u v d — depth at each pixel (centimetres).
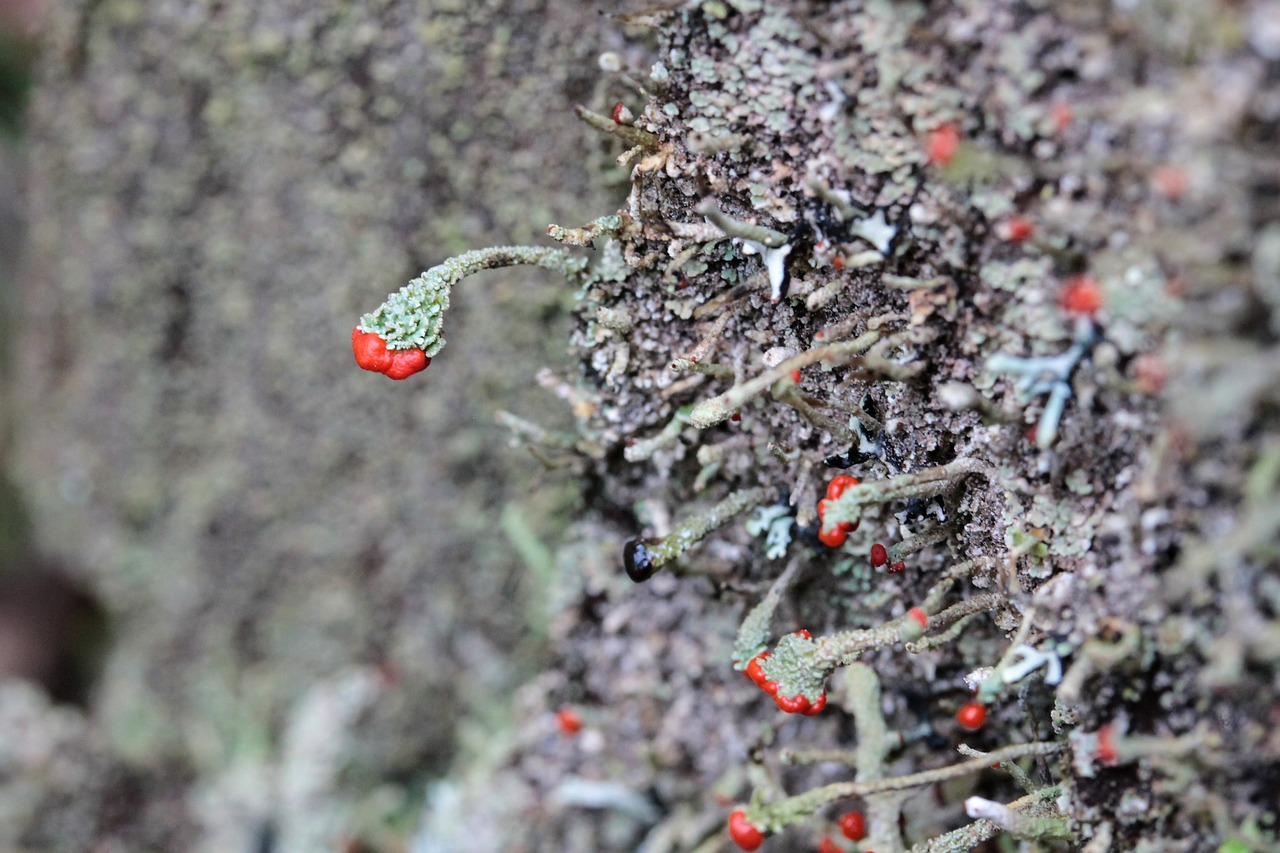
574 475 23
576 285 22
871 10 20
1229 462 19
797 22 20
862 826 22
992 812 20
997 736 22
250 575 27
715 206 20
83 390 28
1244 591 19
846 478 20
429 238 24
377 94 23
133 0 25
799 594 22
